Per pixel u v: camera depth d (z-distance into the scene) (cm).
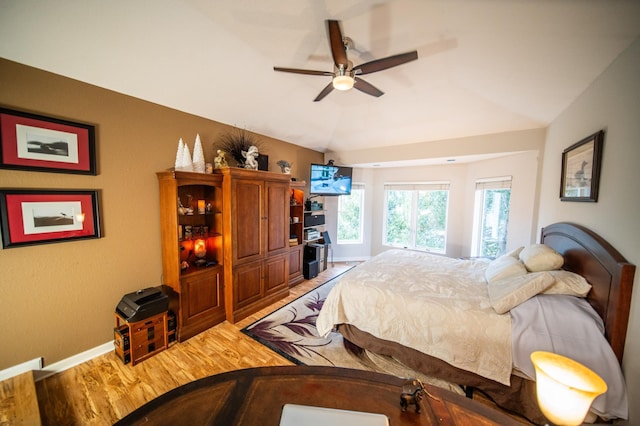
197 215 293
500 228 379
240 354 228
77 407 171
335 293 234
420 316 192
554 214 255
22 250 183
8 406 162
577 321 153
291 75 262
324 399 100
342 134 418
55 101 191
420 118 332
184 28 189
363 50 206
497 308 175
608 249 153
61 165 195
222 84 256
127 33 183
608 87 164
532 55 176
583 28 141
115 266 230
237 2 167
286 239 354
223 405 96
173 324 244
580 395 83
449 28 172
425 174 484
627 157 144
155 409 94
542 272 179
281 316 298
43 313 194
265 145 380
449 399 100
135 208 240
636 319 134
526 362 156
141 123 240
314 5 166
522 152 319
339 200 541
